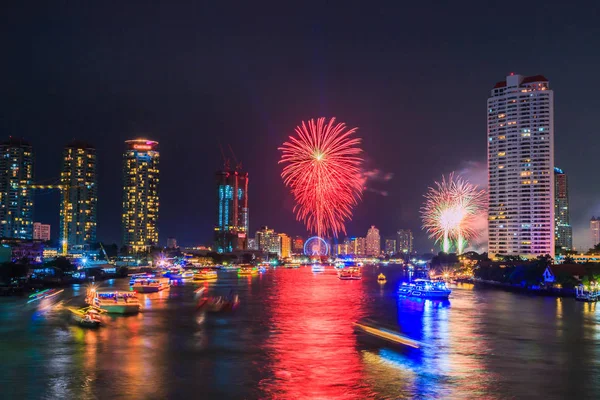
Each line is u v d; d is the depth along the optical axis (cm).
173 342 13788
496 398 9631
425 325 16375
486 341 13925
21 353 12525
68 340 13950
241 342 13812
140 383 10369
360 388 10112
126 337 14388
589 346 13338
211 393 9838
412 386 10231
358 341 13962
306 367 11444
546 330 15500
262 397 9650
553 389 10075
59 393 9812
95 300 19150
